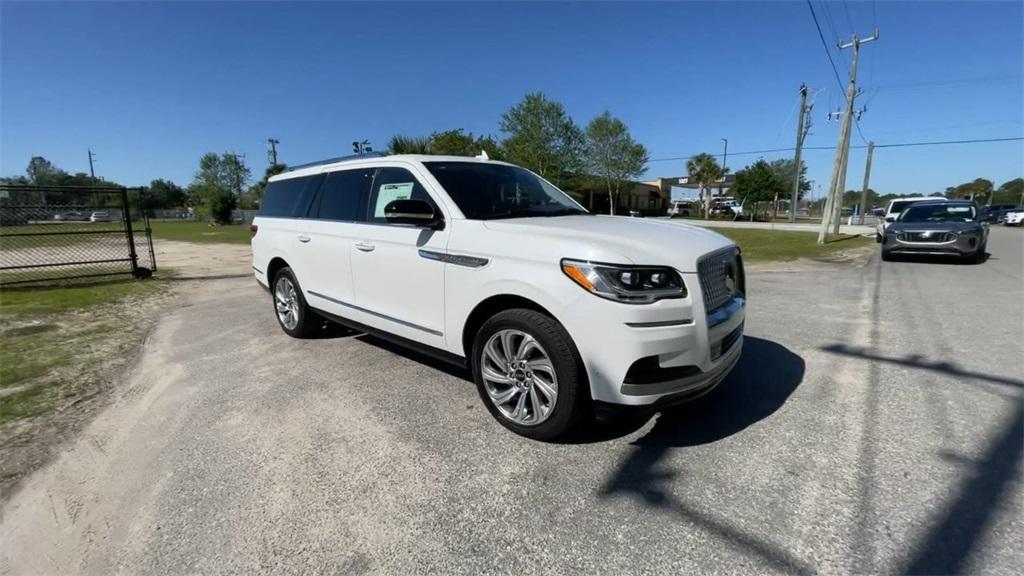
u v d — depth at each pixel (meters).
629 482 2.68
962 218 12.09
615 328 2.67
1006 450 2.93
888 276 9.81
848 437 3.11
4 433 3.39
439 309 3.55
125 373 4.59
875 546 2.18
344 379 4.23
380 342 5.36
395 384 4.10
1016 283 8.72
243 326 6.27
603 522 2.38
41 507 2.60
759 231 28.56
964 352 4.76
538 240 2.99
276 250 5.53
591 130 48.50
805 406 3.57
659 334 2.68
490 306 3.31
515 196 4.06
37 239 23.30
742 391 3.85
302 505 2.54
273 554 2.21
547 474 2.77
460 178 3.93
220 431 3.35
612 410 2.78
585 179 48.91
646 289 2.69
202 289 9.49
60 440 3.28
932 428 3.21
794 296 7.70
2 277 11.44
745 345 5.05
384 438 3.20
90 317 7.00
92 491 2.72
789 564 2.09
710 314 2.93
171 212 79.69
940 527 2.28
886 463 2.81
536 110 41.66
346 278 4.48
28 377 4.48
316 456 3.00
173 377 4.42
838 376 4.15
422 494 2.62
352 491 2.65
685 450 2.99
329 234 4.65
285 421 3.47
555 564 2.12
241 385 4.17
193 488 2.71
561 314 2.82
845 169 23.33
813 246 17.48
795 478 2.69
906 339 5.22
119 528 2.42
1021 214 34.62
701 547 2.20
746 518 2.38
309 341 5.45
